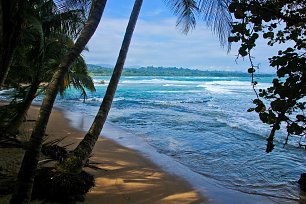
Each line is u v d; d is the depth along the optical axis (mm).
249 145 10344
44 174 4992
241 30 1834
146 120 15461
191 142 10648
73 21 8383
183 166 7809
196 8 8617
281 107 1713
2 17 4695
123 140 10664
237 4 1795
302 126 1728
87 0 7750
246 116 17172
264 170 7727
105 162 7676
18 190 3471
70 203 4852
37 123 3590
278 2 1764
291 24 1811
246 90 38656
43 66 9227
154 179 6594
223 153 9281
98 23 4242
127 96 30375
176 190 6039
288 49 1763
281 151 9578
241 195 6039
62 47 9289
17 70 9938
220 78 85125
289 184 6762
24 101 9367
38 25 7207
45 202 4793
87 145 5695
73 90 35219
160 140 10844
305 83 1651
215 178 7000
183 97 29469
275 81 1755
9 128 9031
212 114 17891
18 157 6906
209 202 5578
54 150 7004
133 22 6922
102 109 6227
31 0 6785
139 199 5453
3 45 5012
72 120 14805
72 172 5160
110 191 5691
